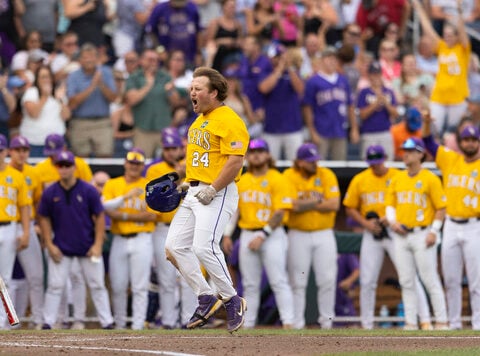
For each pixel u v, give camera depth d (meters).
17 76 54.38
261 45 56.41
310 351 23.08
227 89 25.05
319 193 42.75
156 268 42.31
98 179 45.72
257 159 41.41
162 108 51.19
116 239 41.53
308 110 51.56
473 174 40.09
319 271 42.62
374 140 51.53
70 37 55.75
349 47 55.28
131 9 60.56
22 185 39.75
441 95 53.62
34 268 41.00
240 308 25.25
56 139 42.19
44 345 24.59
